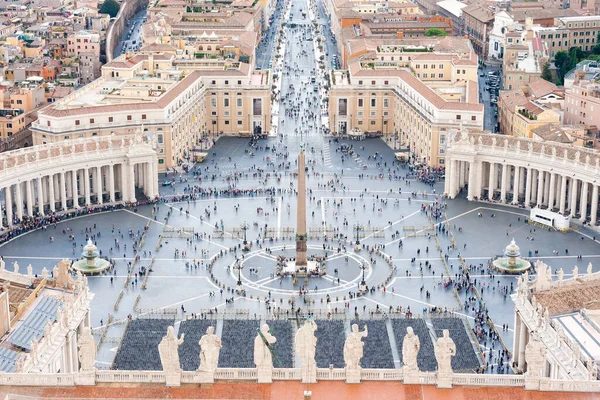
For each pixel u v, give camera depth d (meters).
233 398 154.12
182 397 154.50
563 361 199.38
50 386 157.62
